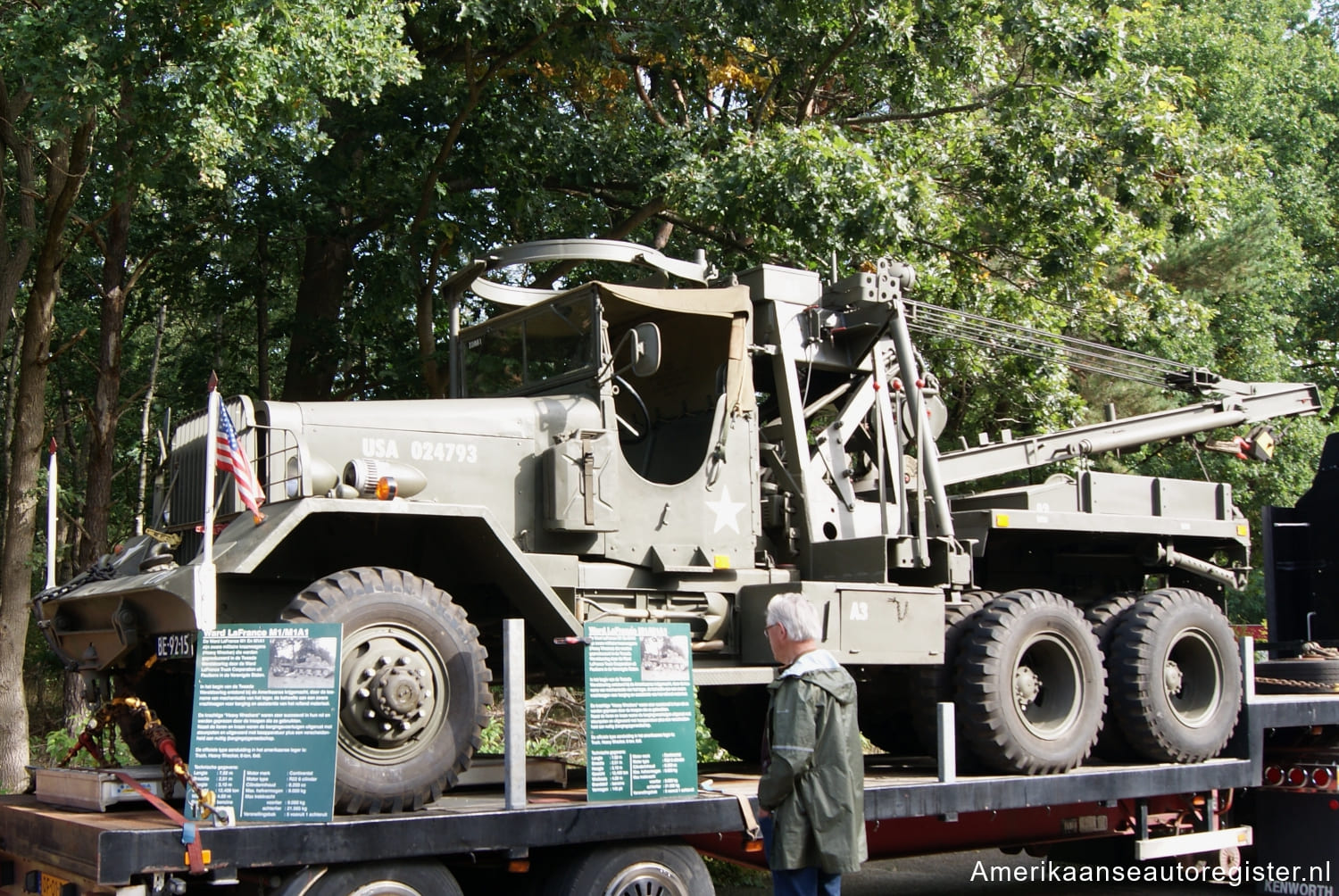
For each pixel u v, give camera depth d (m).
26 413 9.91
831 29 12.95
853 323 7.21
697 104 15.31
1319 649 8.61
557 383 6.46
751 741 8.12
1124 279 17.16
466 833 4.75
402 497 5.48
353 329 13.24
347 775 4.81
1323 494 9.18
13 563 9.80
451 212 13.20
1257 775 7.47
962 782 6.13
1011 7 13.02
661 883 5.27
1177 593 7.48
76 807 5.13
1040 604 6.80
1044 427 14.52
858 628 6.29
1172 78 13.92
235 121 8.92
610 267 13.41
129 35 8.34
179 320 19.06
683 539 6.30
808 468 6.93
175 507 6.05
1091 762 7.52
